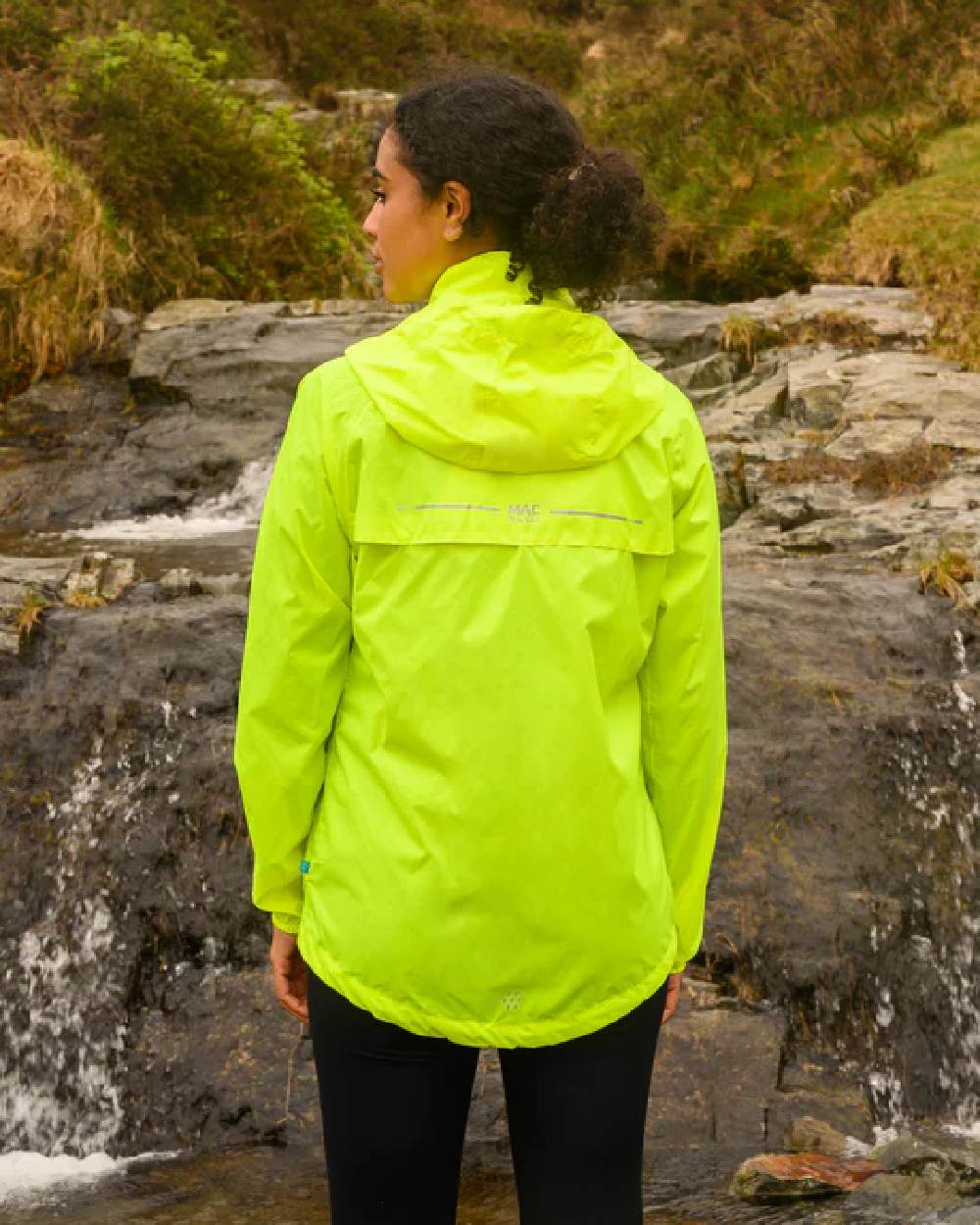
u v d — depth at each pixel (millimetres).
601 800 1397
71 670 4086
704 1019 3236
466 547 1385
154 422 7488
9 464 7148
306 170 11406
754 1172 2758
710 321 7898
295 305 8672
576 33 18156
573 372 1412
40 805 3812
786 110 11898
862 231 9414
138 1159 3111
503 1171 2846
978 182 9703
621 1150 1454
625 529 1425
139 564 5477
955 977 3506
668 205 11344
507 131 1451
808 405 6559
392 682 1386
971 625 4277
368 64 15750
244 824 3707
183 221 9297
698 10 14891
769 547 5148
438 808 1369
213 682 4016
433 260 1513
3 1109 3357
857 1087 3217
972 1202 2693
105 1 12508
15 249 7988
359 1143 1451
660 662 1495
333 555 1417
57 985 3504
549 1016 1402
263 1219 2742
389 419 1381
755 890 3545
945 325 7633
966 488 5465
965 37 11906
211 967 3510
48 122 9211
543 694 1379
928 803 3799
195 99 9570
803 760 3812
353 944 1394
